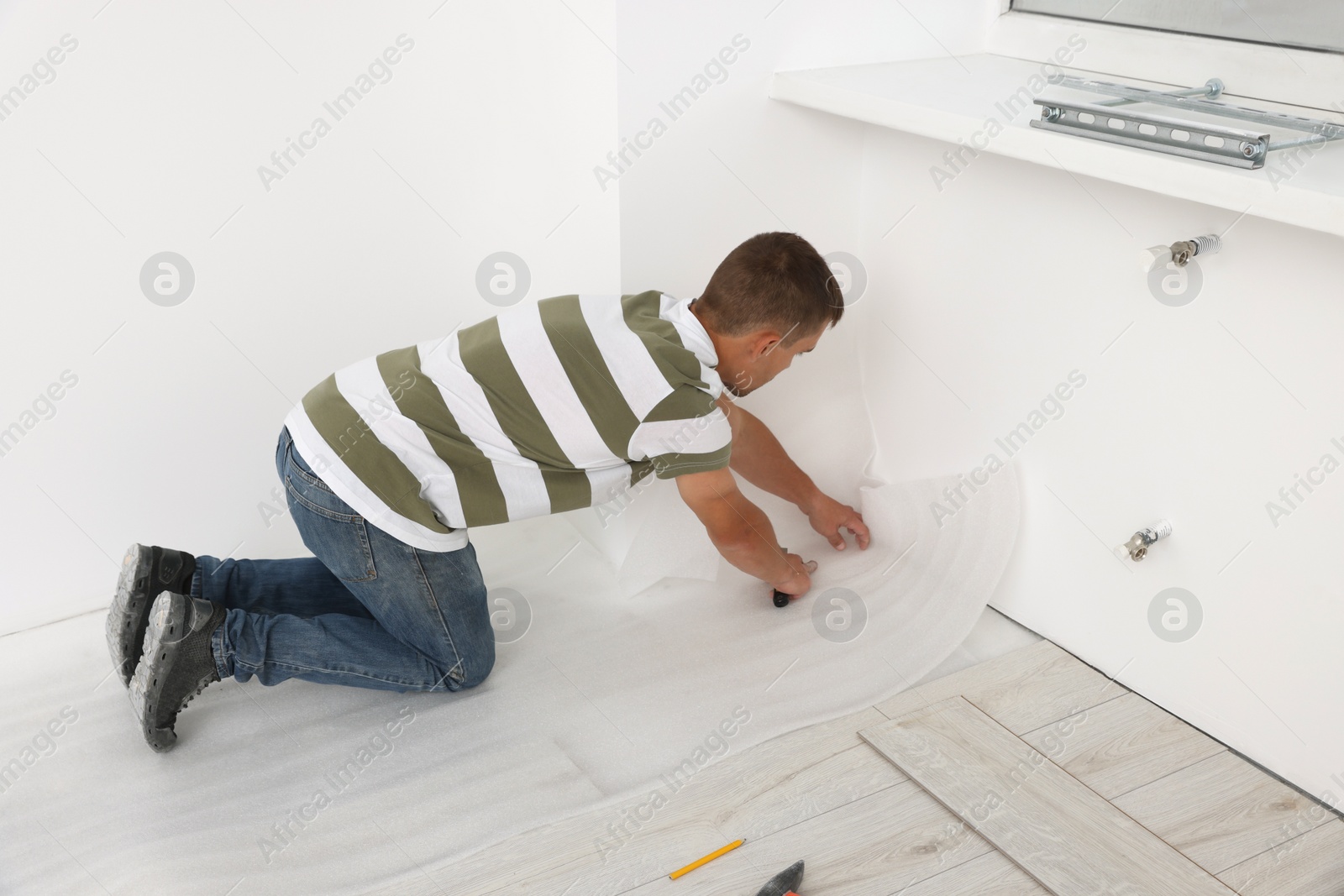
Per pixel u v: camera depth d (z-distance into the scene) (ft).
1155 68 5.98
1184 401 5.46
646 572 7.13
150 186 6.38
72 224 6.22
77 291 6.34
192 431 6.97
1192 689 5.84
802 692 6.15
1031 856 4.98
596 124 6.35
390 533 5.35
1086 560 6.25
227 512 7.27
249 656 5.49
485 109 7.20
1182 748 5.71
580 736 5.83
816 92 6.21
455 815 5.28
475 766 5.60
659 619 6.85
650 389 5.25
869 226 7.22
